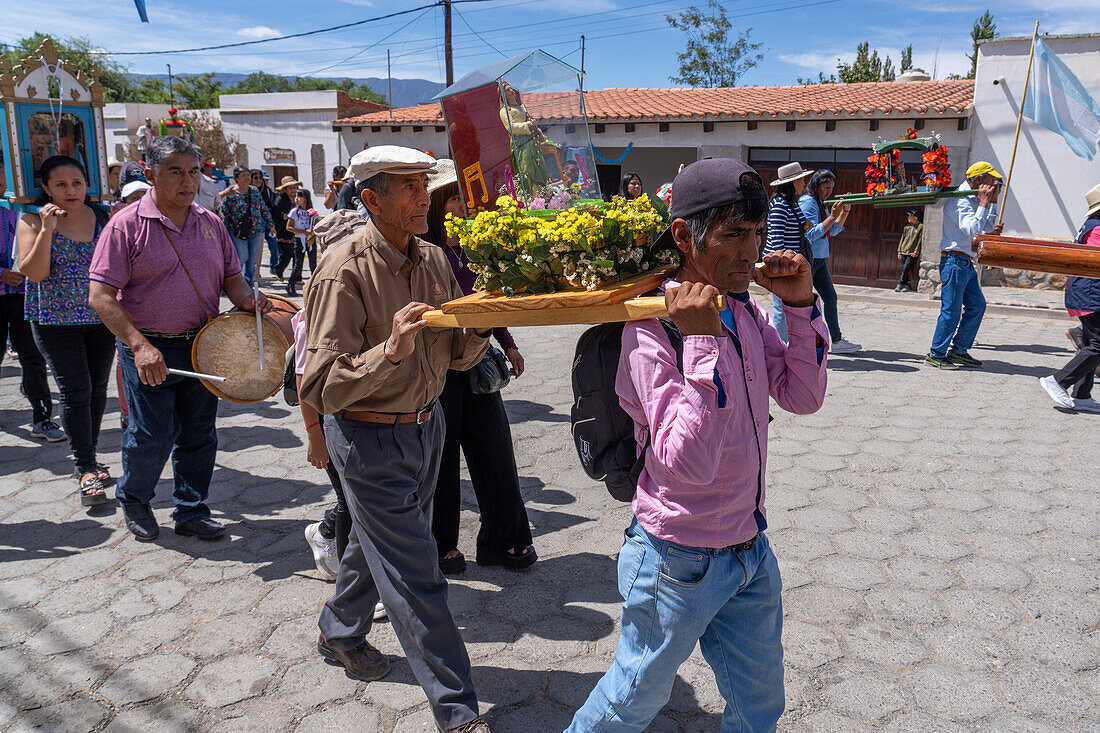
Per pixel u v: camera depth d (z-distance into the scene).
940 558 3.72
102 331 4.45
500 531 3.63
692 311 1.54
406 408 2.47
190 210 3.83
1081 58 11.76
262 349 3.73
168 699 2.74
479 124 2.47
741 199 1.64
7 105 4.20
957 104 12.79
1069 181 12.06
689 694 2.76
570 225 1.93
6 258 5.09
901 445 5.34
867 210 13.83
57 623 3.21
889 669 2.88
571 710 2.69
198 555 3.83
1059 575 3.55
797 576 3.56
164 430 3.84
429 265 2.64
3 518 4.24
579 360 1.93
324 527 3.63
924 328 10.05
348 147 21.45
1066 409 6.18
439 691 2.41
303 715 2.66
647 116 15.00
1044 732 2.55
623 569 1.92
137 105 27.88
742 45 39.28
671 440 1.65
